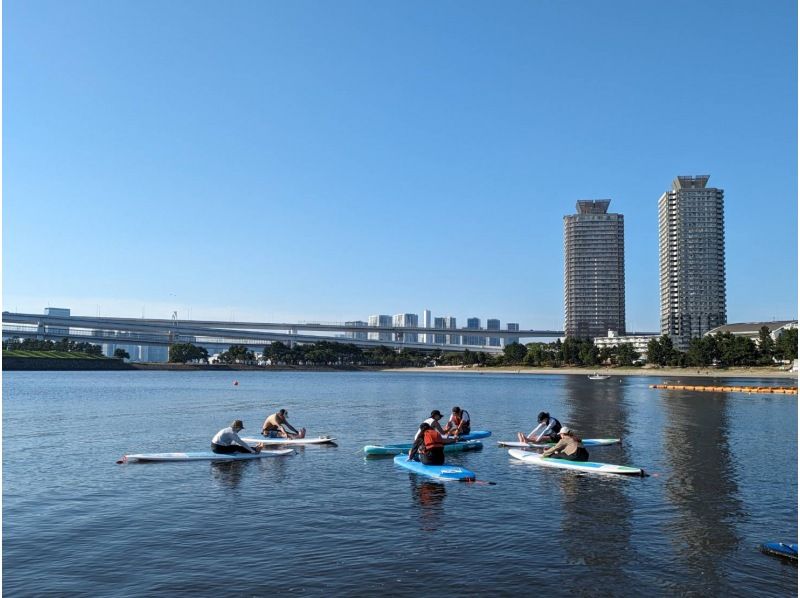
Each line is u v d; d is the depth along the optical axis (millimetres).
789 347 155375
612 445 29422
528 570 12273
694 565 12555
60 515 16359
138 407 52875
